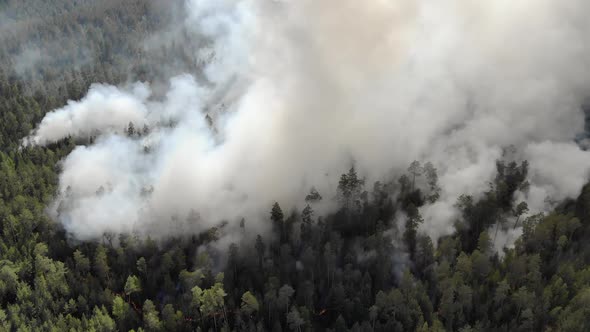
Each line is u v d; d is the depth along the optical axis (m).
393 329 133.12
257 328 136.38
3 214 181.12
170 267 163.00
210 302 141.62
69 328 141.38
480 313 136.25
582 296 128.38
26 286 153.88
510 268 145.88
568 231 159.12
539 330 130.88
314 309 146.62
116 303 144.62
